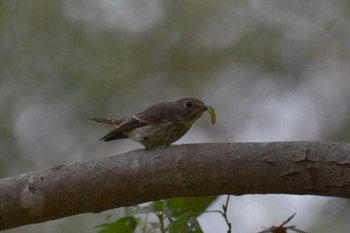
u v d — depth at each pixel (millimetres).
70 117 14789
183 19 16141
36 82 14945
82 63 15203
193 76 15984
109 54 15414
